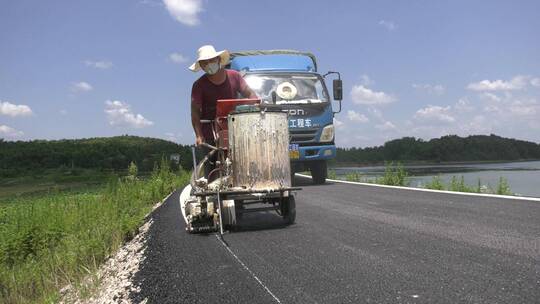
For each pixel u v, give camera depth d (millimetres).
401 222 5863
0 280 6637
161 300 3355
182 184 18984
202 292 3436
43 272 6484
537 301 2746
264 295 3236
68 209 11195
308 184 14289
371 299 2982
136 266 4586
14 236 8633
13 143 96125
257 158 6129
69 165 81000
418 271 3535
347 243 4746
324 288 3285
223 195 6066
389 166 13906
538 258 3713
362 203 8195
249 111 6137
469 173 19656
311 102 13508
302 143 13461
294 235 5426
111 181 14062
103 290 4102
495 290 2980
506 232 4844
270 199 6461
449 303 2805
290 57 14586
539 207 6566
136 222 7488
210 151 6691
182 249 5055
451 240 4582
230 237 5590
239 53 14852
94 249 6289
